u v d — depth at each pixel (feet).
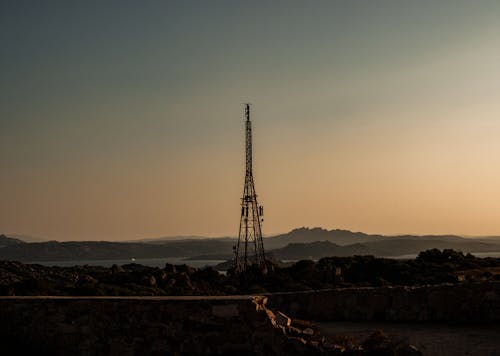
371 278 141.18
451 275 132.05
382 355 53.52
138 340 55.11
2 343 54.13
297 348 53.47
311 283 131.54
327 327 64.80
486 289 66.90
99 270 189.06
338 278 138.21
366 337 59.88
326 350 53.47
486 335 60.44
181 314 55.16
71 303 56.08
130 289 110.22
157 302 55.47
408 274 140.67
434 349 56.03
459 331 62.44
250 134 183.93
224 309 54.90
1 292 98.17
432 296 67.46
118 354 54.95
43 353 54.85
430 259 165.99
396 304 67.97
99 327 55.52
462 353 54.70
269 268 161.79
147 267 167.94
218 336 54.54
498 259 166.81
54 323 55.77
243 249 180.24
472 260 163.94
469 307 66.64
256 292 121.39
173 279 134.10
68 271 186.80
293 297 69.92
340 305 69.00
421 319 67.10
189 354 54.49
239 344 54.29
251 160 183.93
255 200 183.52
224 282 141.59
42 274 173.27
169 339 54.90
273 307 69.72
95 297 57.52
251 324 54.49
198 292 115.55
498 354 53.98
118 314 55.62
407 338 59.36
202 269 157.99
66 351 55.21
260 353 53.88
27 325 55.88
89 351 55.16
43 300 56.29
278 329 54.13
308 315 69.05
